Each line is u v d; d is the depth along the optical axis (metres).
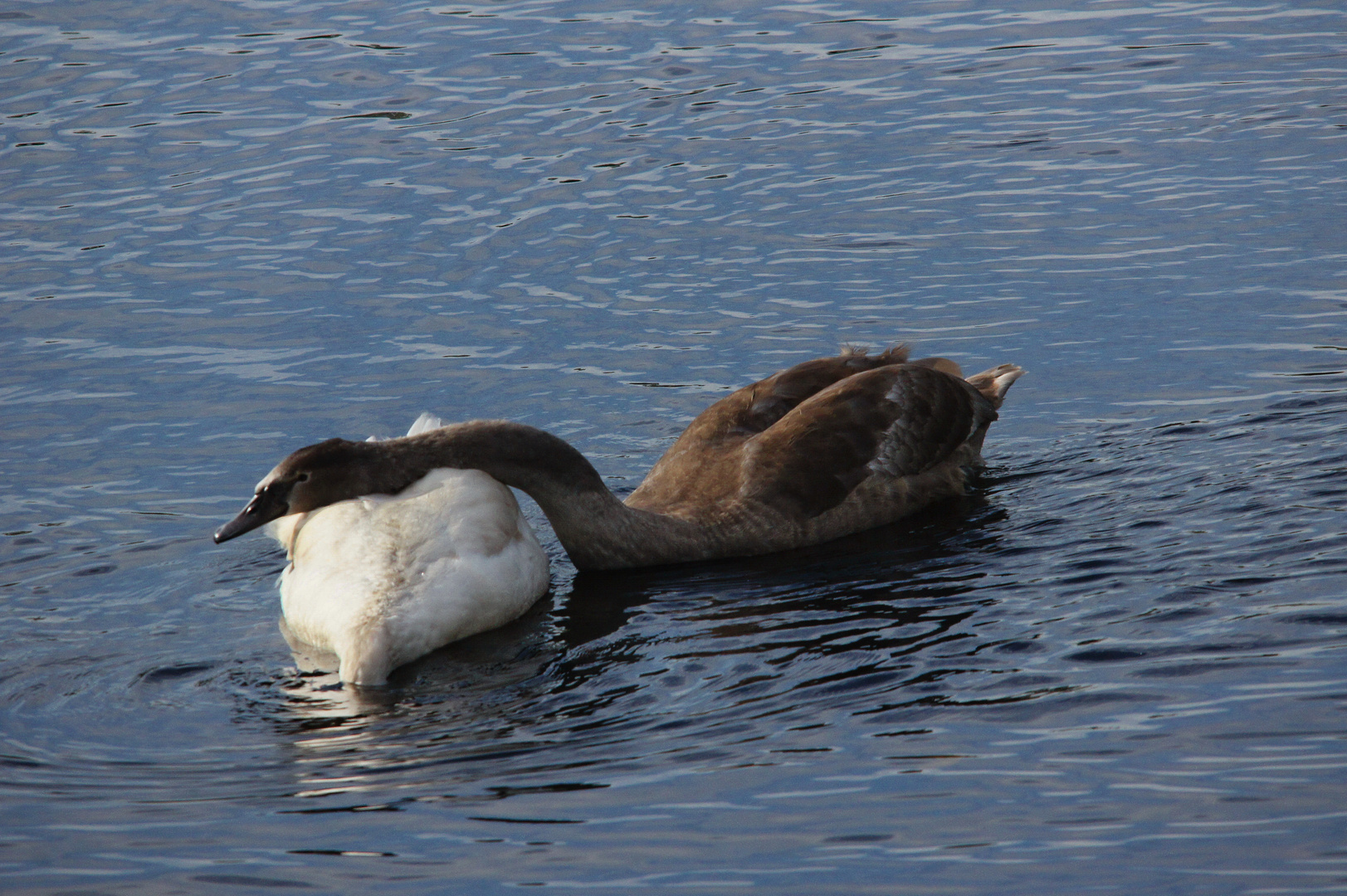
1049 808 8.09
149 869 7.97
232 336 17.23
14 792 8.90
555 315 17.50
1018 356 16.19
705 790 8.54
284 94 23.62
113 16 27.05
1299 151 20.42
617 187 20.47
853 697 9.57
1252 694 9.08
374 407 15.65
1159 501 12.56
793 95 23.28
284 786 8.88
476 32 26.09
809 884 7.57
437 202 20.22
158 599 12.00
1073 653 9.89
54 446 15.03
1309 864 7.44
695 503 13.02
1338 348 15.59
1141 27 25.64
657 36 25.83
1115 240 18.53
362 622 10.63
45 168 21.36
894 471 13.27
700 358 16.48
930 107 22.73
